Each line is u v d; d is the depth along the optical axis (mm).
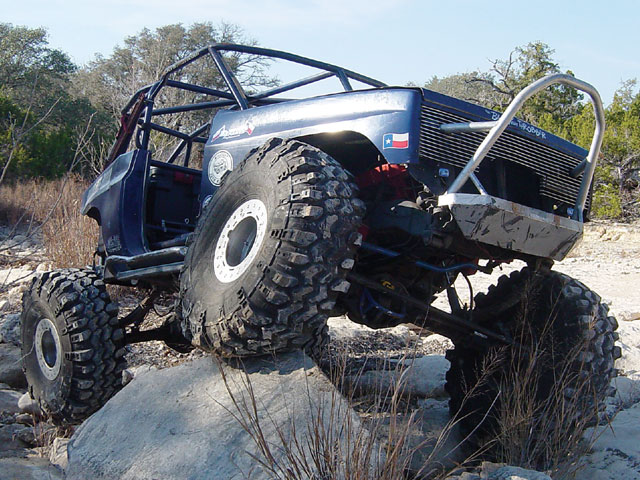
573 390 4172
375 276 4363
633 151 22938
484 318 4879
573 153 4531
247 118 4793
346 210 3549
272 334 3471
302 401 3367
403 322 4707
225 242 3914
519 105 3748
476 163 3789
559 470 3938
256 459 2951
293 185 3580
